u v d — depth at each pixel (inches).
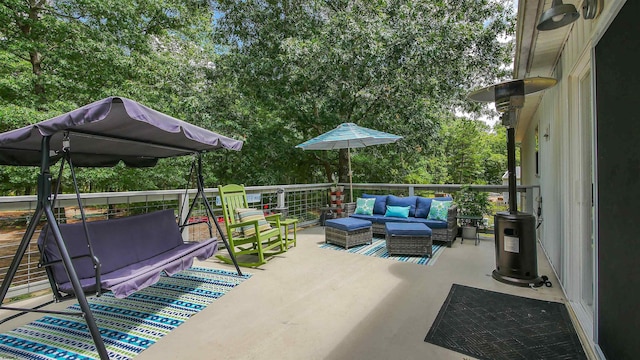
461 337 84.9
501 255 128.4
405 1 289.6
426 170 565.9
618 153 63.1
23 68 260.4
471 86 327.3
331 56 276.1
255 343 83.0
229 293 117.6
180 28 365.4
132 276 93.7
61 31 266.8
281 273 140.1
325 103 312.2
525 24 100.2
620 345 62.6
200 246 131.2
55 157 108.2
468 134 642.2
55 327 94.0
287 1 320.2
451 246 187.5
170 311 102.9
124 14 296.0
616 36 63.2
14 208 113.0
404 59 275.4
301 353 78.2
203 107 319.9
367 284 125.3
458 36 287.1
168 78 323.3
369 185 272.8
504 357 75.8
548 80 113.0
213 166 356.5
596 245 74.9
